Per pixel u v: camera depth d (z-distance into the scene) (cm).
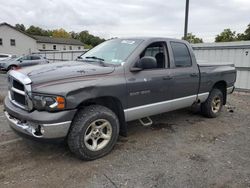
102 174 324
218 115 618
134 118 408
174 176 324
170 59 456
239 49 1011
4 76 1711
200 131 502
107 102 390
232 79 628
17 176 315
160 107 442
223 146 429
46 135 311
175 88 461
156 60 418
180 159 373
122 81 371
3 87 1127
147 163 357
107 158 369
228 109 705
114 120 373
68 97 315
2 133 457
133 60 394
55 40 5988
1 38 4431
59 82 319
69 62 416
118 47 433
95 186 298
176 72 460
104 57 429
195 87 511
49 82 316
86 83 333
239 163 366
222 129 521
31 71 345
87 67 368
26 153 379
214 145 432
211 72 547
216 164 361
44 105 309
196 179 319
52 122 307
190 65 499
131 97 388
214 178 323
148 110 421
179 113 633
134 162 359
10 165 342
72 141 337
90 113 345
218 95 592
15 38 4622
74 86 322
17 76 337
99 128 361
